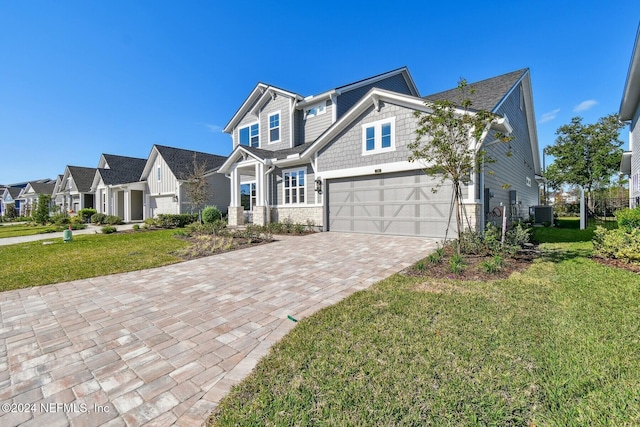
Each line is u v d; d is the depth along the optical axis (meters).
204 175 19.64
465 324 3.15
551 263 5.80
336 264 6.36
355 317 3.43
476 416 1.88
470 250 6.58
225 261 7.12
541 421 1.84
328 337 2.97
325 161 11.92
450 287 4.43
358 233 11.12
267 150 16.22
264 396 2.14
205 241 10.20
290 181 13.80
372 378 2.29
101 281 5.60
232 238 10.48
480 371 2.33
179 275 5.91
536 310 3.49
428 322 3.23
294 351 2.74
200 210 20.47
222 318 3.70
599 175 21.75
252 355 2.79
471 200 8.34
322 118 15.24
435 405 1.98
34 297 4.70
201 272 6.10
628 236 6.01
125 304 4.31
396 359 2.53
